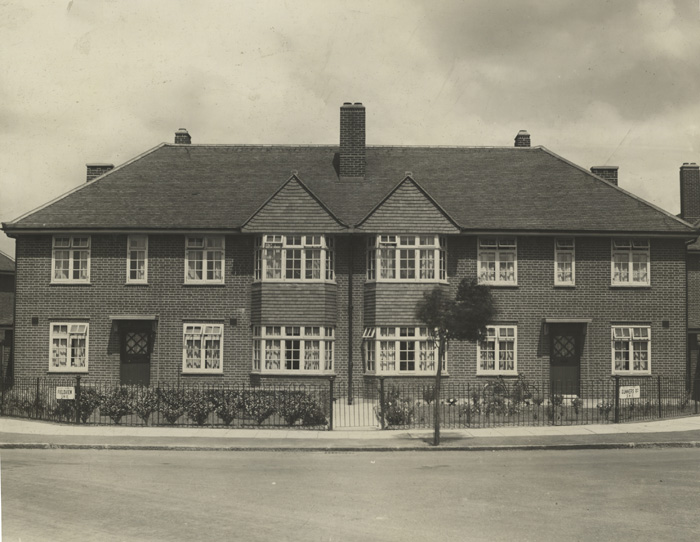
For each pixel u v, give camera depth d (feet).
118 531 30.94
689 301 104.68
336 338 91.91
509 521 32.73
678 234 92.27
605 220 93.25
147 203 95.20
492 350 91.81
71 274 92.94
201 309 92.32
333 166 103.55
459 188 99.19
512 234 91.97
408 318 89.97
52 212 93.40
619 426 66.90
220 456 52.26
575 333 93.50
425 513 34.19
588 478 43.06
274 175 101.50
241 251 93.04
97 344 92.02
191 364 91.76
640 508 35.29
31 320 92.38
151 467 46.70
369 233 90.58
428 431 64.23
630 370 92.22
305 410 67.26
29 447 55.57
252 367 91.20
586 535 30.48
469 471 45.55
